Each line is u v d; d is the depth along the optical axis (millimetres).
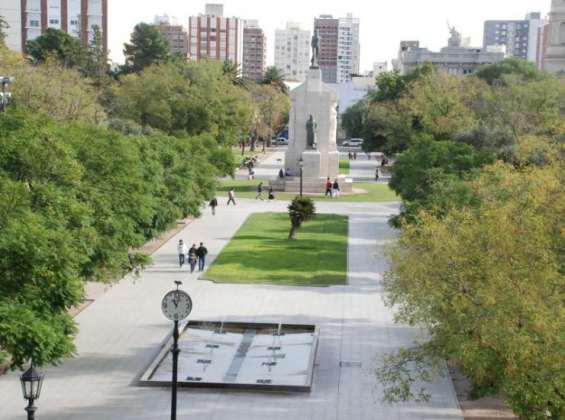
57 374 34219
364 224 76312
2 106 50406
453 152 58844
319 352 37750
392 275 30750
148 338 39469
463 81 117000
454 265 27172
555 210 31484
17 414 29766
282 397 32031
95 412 30141
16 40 176500
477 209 34406
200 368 34969
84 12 177000
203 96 106938
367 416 30359
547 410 24812
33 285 26219
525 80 131000
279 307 45781
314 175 100125
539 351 24094
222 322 41062
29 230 25875
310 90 100625
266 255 60094
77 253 30203
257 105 162000
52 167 32719
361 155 177000
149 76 108750
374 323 42938
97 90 118750
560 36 180375
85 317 43031
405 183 60750
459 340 25531
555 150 44750
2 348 25094
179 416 29859
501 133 71125
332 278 52969
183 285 50719
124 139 46406
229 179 113875
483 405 31734
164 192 54812
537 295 25297
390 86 134875
